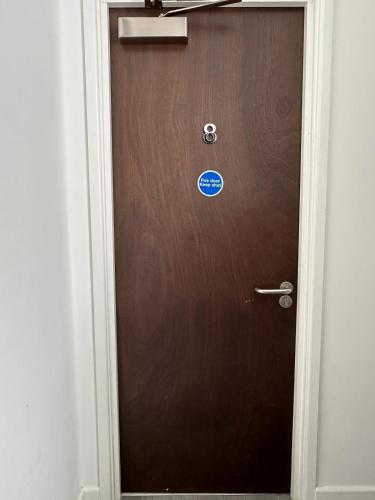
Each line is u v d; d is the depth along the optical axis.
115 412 1.87
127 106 1.77
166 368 1.91
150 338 1.89
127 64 1.75
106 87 1.70
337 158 1.70
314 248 1.72
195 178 1.81
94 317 1.75
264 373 1.92
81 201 1.69
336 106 1.67
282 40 1.75
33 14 1.31
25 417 1.20
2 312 1.05
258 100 1.78
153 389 1.92
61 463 1.55
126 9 1.72
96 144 1.67
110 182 1.75
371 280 1.76
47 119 1.44
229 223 1.84
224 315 1.89
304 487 1.84
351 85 1.66
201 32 1.74
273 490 1.97
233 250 1.85
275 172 1.82
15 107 1.16
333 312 1.77
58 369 1.52
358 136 1.69
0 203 1.05
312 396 1.79
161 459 1.97
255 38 1.75
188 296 1.87
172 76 1.77
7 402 1.08
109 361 1.82
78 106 1.64
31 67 1.29
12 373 1.11
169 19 1.65
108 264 1.78
